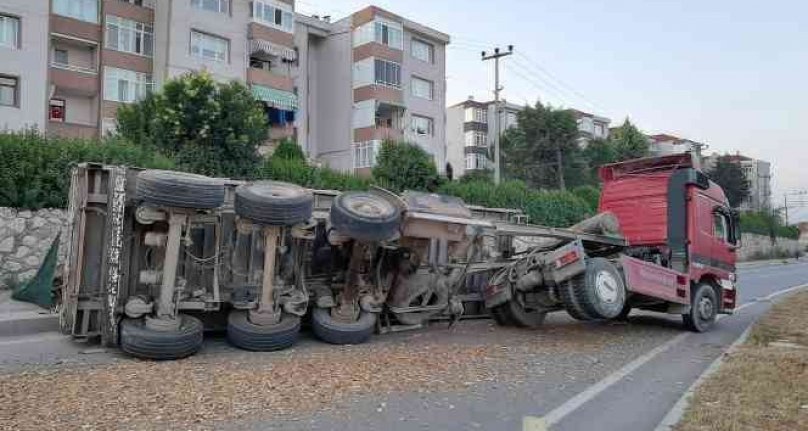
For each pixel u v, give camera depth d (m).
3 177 13.69
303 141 44.62
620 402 6.53
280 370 7.08
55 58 31.84
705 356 9.59
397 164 25.58
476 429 5.36
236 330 8.48
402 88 46.00
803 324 13.01
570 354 9.13
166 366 7.21
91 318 8.13
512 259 11.97
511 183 28.78
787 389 6.75
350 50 45.38
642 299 12.02
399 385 6.64
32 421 4.92
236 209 8.49
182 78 21.80
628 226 13.12
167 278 7.88
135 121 21.61
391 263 10.04
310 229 9.17
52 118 31.77
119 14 33.19
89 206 8.03
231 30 36.47
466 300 11.93
